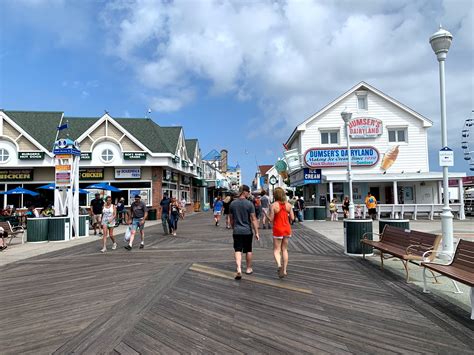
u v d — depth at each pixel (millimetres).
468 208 29203
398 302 5688
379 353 3883
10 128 26234
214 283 6961
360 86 26828
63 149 15688
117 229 19453
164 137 32719
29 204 26594
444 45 9219
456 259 5734
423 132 26672
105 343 4211
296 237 14344
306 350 3963
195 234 16266
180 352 3936
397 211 23109
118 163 26672
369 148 26547
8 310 5648
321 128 26906
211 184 49875
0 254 11469
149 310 5363
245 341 4211
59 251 11961
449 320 4875
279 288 6562
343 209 22844
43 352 4020
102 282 7309
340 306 5488
